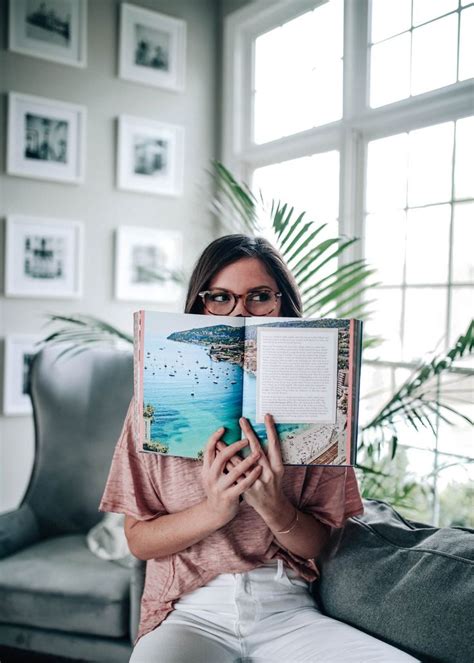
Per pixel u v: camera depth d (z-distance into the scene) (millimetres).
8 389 2844
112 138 3080
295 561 1298
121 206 3127
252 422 1110
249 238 1325
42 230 2896
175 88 3234
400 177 2486
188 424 1128
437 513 2242
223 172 2242
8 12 2768
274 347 1101
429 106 2320
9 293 2820
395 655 1114
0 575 1781
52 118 2895
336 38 2754
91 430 2234
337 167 2754
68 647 1705
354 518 1435
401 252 2479
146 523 1249
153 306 3240
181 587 1229
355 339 1104
